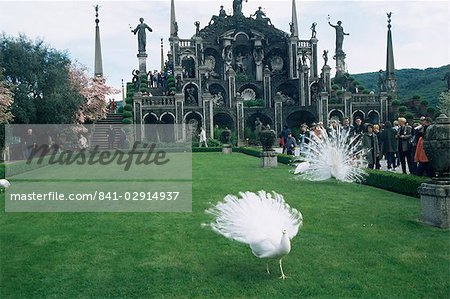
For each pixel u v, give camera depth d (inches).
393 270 259.3
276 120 2215.8
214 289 237.1
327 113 2119.8
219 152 1569.9
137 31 2581.2
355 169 607.8
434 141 352.5
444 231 339.3
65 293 237.9
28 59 1228.5
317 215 401.4
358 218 387.2
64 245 326.0
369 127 689.0
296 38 2655.0
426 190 361.7
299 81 2470.5
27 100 1203.2
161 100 2011.6
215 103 2357.3
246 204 266.4
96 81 1930.4
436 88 3718.0
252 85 2529.5
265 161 872.9
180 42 2588.6
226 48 2591.0
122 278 256.5
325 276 252.4
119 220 405.7
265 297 225.9
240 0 2682.1
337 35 2669.8
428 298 221.5
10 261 291.7
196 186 601.6
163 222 392.2
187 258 289.1
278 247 244.4
